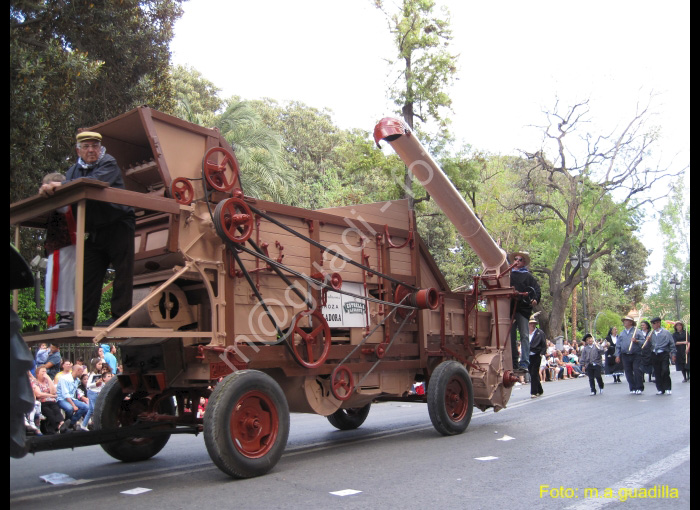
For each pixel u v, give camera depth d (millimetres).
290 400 7137
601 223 34656
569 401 13414
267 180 24516
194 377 6277
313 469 6285
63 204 5375
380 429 9648
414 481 5672
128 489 5496
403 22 21500
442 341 9086
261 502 4941
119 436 5793
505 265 10062
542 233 36375
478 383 9477
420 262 9258
